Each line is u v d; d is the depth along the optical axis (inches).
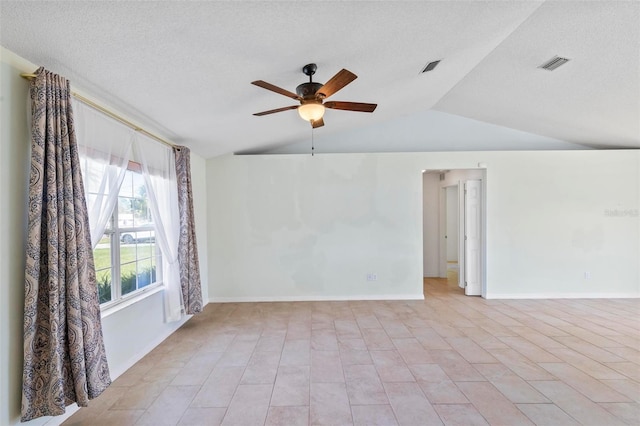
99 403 89.7
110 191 96.3
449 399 90.5
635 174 193.3
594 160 193.5
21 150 71.0
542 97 156.6
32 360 69.2
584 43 111.3
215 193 193.6
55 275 70.1
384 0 76.0
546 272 195.5
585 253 194.7
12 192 69.2
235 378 103.1
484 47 114.8
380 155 194.1
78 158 76.5
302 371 107.3
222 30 74.9
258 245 194.1
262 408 87.0
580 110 161.8
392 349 124.1
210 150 176.7
